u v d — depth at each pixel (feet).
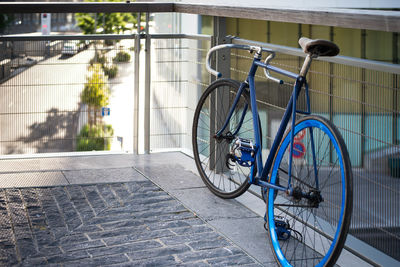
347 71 9.12
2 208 11.36
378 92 8.49
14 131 15.89
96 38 15.80
